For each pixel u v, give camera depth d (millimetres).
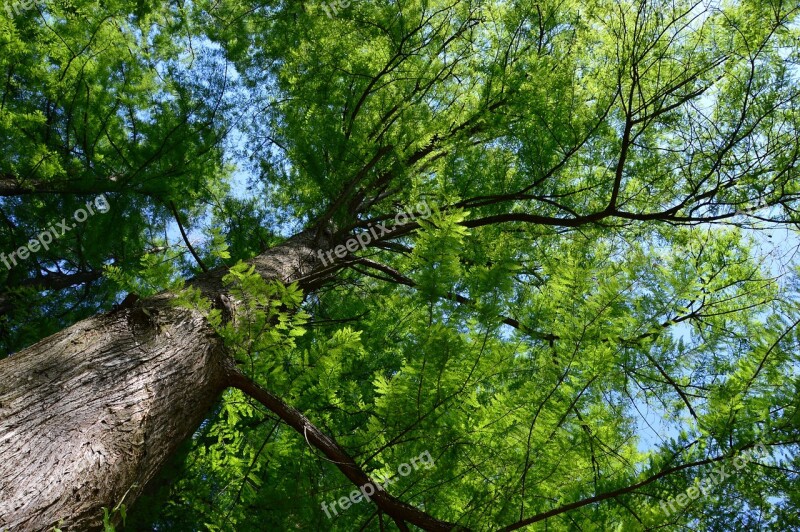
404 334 4441
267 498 2422
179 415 2064
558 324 2379
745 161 3777
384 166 4355
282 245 4152
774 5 3604
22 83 5047
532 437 2230
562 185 4656
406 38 4754
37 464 1466
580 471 2275
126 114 5562
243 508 2547
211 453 3049
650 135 4559
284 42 6051
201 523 3098
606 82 4246
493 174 4602
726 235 4195
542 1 4508
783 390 2014
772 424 1985
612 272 2607
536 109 4168
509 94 4215
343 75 4953
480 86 4562
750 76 3758
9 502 1331
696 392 3270
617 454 2424
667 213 3873
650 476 2094
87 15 4965
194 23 7027
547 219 4156
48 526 1351
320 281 4195
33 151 4379
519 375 2453
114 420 1757
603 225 4387
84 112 4969
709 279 3771
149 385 1976
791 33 3732
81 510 1455
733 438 2016
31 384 1749
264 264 3654
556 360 2297
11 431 1535
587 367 2215
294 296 2166
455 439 2250
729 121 3867
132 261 5066
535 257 5047
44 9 4895
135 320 2258
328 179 3984
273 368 2525
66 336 2057
